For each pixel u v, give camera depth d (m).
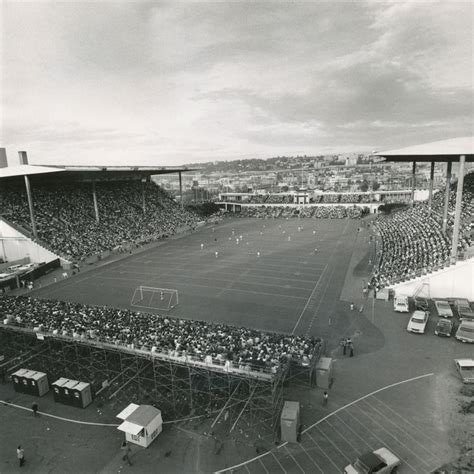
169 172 129.50
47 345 38.66
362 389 31.20
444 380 32.06
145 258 82.25
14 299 47.69
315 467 23.52
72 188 107.12
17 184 94.25
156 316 42.16
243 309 50.09
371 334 41.16
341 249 85.88
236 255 83.19
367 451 24.56
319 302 51.75
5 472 24.28
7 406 31.41
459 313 43.53
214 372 29.47
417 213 93.69
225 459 24.56
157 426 26.94
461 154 52.75
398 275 55.28
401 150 63.81
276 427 27.17
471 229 63.44
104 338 33.78
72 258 76.00
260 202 175.50
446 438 25.41
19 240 76.38
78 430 28.14
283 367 28.89
